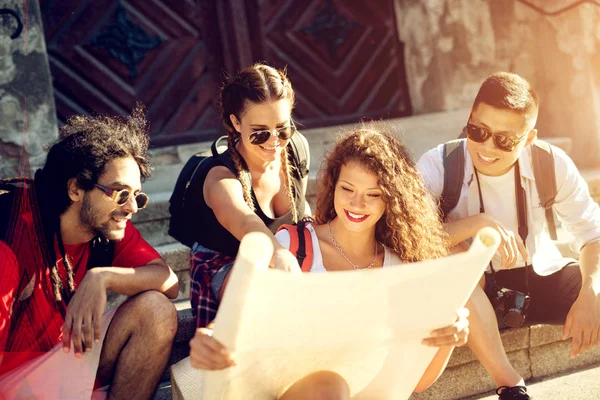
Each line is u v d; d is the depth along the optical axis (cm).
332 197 263
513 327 320
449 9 558
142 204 267
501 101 280
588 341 296
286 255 236
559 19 527
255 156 294
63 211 255
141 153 263
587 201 311
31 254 249
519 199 306
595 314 293
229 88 289
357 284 189
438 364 253
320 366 219
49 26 493
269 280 177
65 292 259
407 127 554
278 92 284
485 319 283
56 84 496
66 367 246
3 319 240
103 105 507
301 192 313
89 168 250
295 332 197
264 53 546
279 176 307
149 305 252
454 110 566
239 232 269
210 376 202
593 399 303
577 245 318
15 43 416
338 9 564
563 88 538
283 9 550
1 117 413
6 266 241
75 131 259
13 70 416
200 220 292
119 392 253
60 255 258
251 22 543
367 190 247
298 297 186
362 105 575
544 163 305
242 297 177
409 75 575
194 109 530
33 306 249
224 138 305
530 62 550
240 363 198
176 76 525
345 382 223
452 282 202
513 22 549
